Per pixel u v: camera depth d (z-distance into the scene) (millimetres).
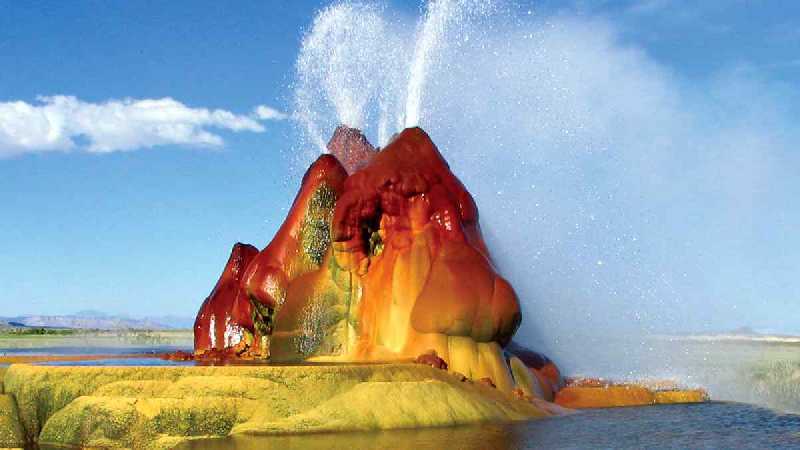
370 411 16531
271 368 16406
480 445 14758
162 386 16234
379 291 20562
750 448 14672
